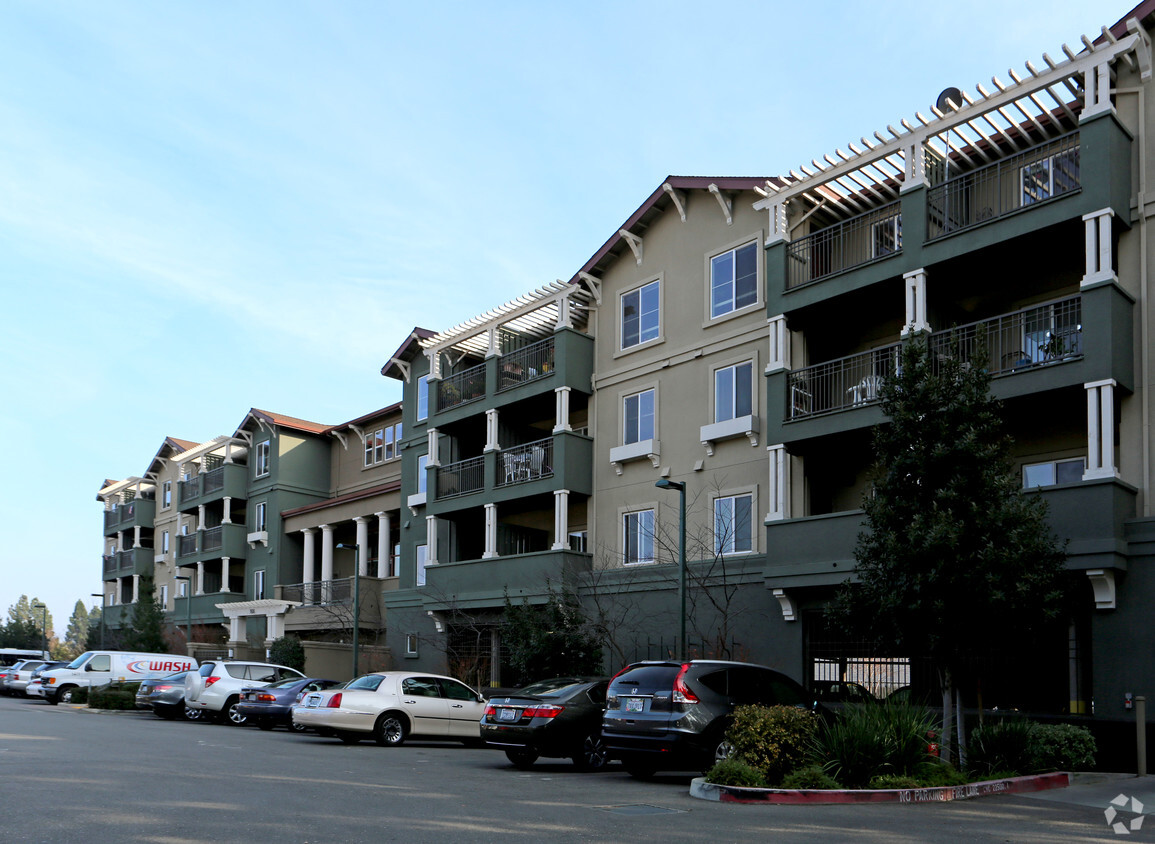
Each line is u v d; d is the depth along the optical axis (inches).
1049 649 700.7
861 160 824.3
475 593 1123.3
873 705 523.8
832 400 850.1
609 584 990.4
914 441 573.3
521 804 434.6
